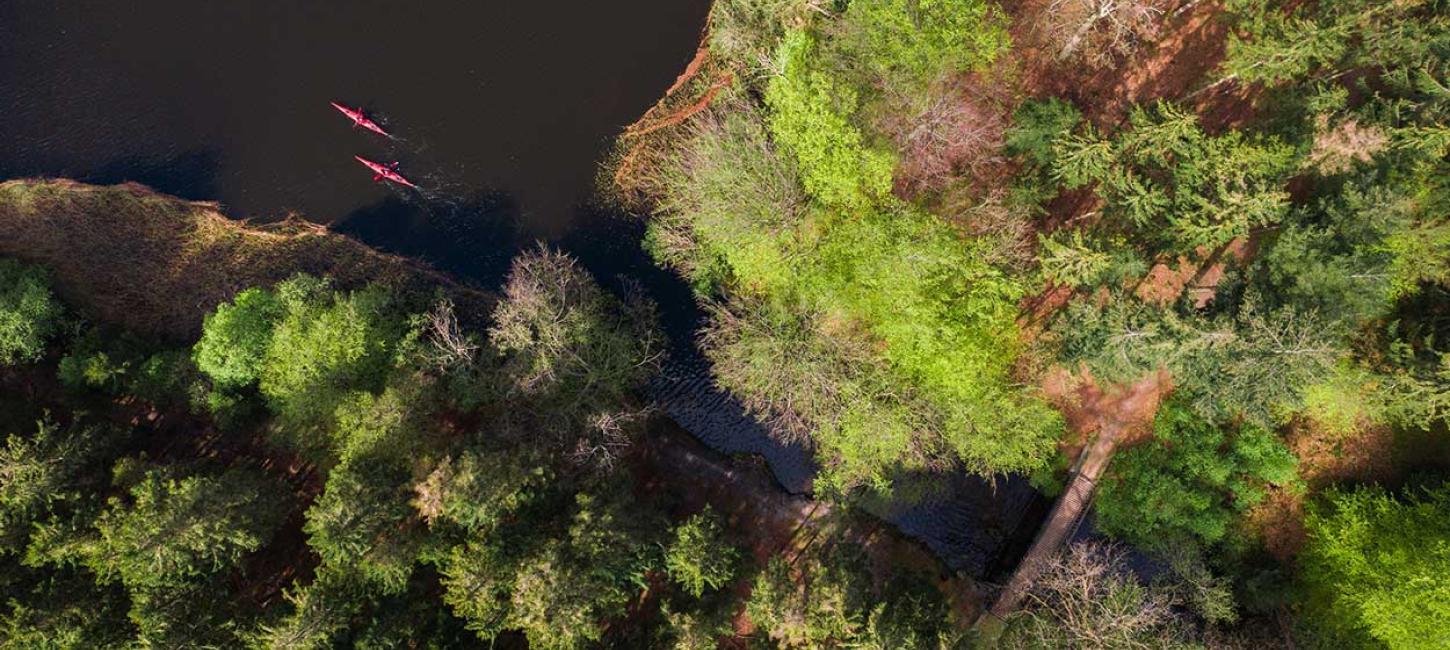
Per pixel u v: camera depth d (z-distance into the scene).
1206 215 40.47
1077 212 47.72
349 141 52.47
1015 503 50.00
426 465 42.44
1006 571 49.16
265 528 42.38
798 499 50.06
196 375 46.75
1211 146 40.34
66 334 48.38
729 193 42.81
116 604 40.22
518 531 40.03
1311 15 44.56
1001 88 47.75
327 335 44.16
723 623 41.41
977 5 43.91
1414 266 40.69
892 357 44.06
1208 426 44.91
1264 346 37.12
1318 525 43.78
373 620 39.16
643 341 49.25
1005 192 45.62
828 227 44.53
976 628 45.38
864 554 47.38
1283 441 46.81
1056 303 48.28
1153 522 44.84
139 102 52.66
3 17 52.53
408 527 40.66
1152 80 47.72
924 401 44.72
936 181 45.41
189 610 39.56
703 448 50.78
